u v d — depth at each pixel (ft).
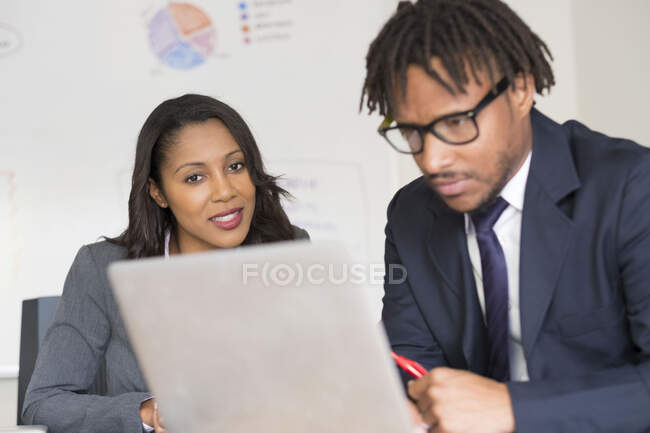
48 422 4.26
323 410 2.40
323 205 8.66
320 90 8.71
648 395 2.82
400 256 3.89
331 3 8.71
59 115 8.62
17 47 8.61
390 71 2.90
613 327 3.17
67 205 8.57
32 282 8.47
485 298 3.46
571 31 8.57
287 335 2.31
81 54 8.64
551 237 3.23
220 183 4.43
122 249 4.97
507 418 2.77
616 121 8.43
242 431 2.55
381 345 2.23
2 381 8.34
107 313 4.81
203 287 2.32
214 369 2.47
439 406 2.81
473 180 2.92
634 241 3.08
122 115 8.66
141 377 4.66
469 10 2.87
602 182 3.19
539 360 3.26
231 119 4.55
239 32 8.75
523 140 3.20
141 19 8.69
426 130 2.87
